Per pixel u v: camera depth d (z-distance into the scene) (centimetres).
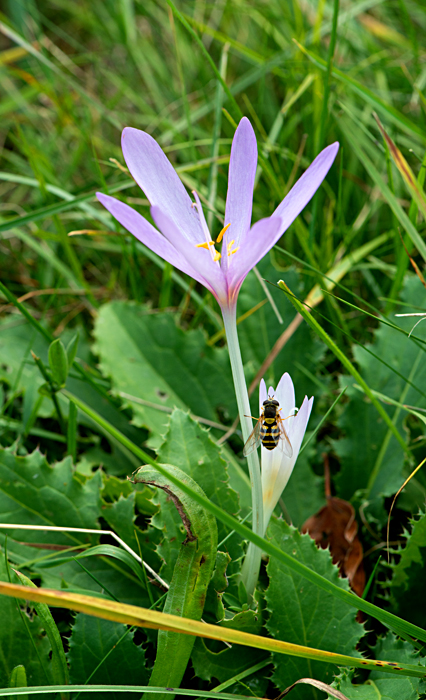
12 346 35
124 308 34
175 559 27
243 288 34
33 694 26
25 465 29
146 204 40
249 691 26
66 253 41
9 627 26
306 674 26
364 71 51
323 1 43
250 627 26
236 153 25
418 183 32
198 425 28
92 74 60
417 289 33
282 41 52
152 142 24
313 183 23
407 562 27
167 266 36
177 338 34
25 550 29
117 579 28
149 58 56
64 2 65
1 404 34
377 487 31
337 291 38
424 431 31
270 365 33
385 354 32
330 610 26
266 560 29
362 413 32
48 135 56
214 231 39
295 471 32
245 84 48
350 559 30
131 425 34
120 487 30
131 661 26
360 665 24
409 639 25
